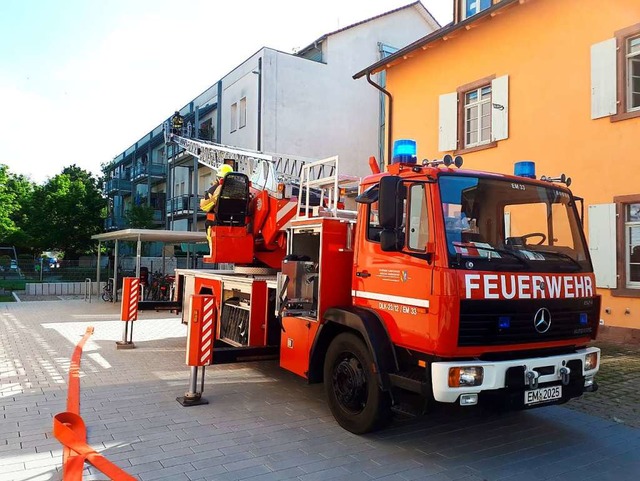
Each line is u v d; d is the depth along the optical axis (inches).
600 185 404.5
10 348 366.0
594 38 409.7
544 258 189.0
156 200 1363.2
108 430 198.8
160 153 1359.5
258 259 323.6
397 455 179.9
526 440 197.5
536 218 196.2
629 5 385.7
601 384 275.3
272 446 185.6
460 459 177.8
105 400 239.1
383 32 945.5
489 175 188.2
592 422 219.3
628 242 393.1
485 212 183.0
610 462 178.2
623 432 207.9
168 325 494.0
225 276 298.5
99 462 159.6
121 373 294.0
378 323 188.5
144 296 665.0
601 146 404.2
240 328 274.2
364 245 201.3
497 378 164.2
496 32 487.2
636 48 389.1
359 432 193.0
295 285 223.6
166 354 351.6
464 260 168.6
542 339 179.9
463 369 160.6
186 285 362.6
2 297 798.5
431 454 181.6
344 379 201.6
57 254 1513.3
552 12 440.1
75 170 1563.7
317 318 212.8
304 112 866.8
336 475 162.6
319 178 273.1
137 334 435.8
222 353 241.9
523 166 212.1
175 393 253.3
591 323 196.4
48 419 210.1
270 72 840.3
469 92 523.2
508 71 475.8
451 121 528.1
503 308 170.9
